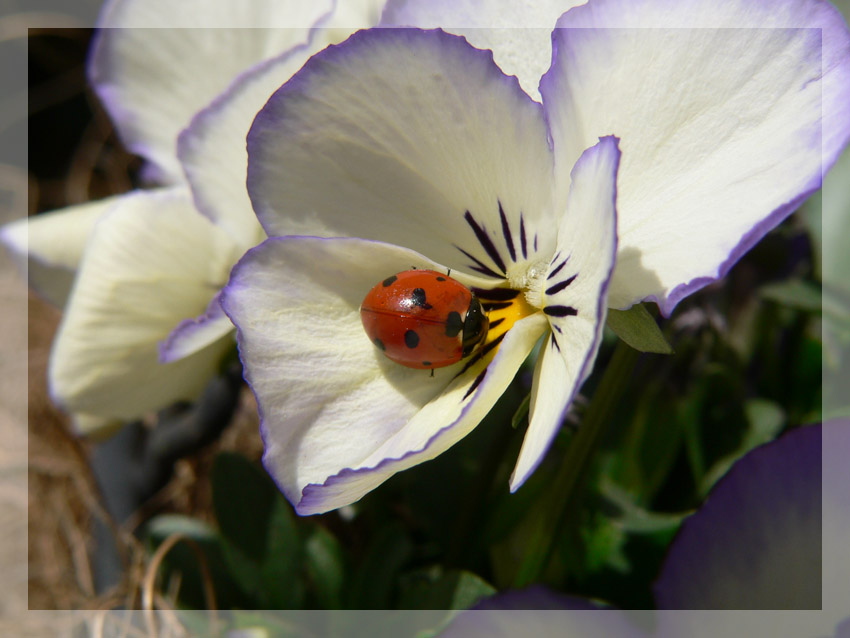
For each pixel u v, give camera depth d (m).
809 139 0.07
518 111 0.07
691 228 0.07
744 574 0.08
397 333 0.07
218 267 0.10
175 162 0.11
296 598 0.10
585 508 0.10
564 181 0.07
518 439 0.10
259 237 0.10
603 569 0.10
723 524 0.08
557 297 0.07
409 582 0.10
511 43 0.08
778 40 0.07
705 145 0.07
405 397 0.08
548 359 0.07
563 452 0.10
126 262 0.10
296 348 0.08
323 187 0.08
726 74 0.07
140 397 0.11
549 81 0.07
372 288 0.08
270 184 0.08
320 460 0.08
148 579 0.10
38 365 0.18
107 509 0.14
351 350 0.08
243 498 0.10
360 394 0.08
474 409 0.07
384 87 0.07
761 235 0.07
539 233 0.08
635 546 0.10
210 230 0.10
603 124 0.07
